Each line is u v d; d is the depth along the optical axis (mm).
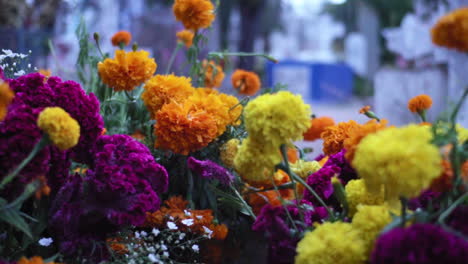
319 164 1546
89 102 1207
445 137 810
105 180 1125
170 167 1539
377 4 9484
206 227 1351
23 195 1010
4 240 1182
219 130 1401
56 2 4613
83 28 1947
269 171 1012
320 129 1937
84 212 1092
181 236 1298
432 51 3959
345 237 889
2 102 841
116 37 1946
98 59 1882
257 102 938
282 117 913
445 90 3705
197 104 1398
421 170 719
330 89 14164
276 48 17906
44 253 1205
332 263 872
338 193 987
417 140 736
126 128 1779
